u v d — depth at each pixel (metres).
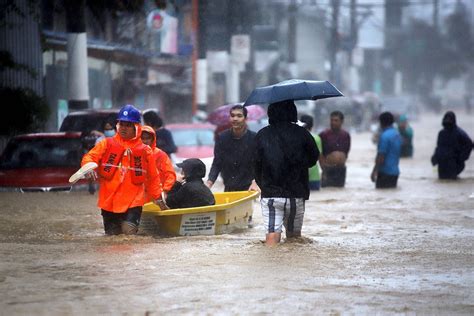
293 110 25.08
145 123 39.53
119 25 76.12
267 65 121.38
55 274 20.00
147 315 16.39
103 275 19.89
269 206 24.77
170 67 84.44
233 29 101.62
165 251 23.33
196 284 18.92
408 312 16.70
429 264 21.80
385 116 46.34
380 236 28.08
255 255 22.67
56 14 65.31
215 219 27.78
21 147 44.03
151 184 27.12
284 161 24.61
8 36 54.03
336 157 46.44
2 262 21.58
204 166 28.77
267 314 16.47
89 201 38.59
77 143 44.00
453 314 16.55
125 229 26.89
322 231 29.70
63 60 65.50
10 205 36.97
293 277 19.77
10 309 16.77
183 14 89.62
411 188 46.22
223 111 56.06
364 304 17.28
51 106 63.31
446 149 50.94
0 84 53.75
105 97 72.75
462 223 32.16
